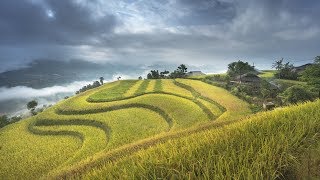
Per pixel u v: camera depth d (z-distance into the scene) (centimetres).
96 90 11775
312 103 1416
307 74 6650
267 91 8681
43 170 5172
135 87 11394
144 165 816
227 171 681
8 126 8812
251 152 776
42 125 8381
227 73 12825
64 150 6181
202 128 2909
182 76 16738
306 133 930
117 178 795
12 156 6044
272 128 1016
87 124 7819
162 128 6594
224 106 7762
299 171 709
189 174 676
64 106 9281
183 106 8006
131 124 7044
